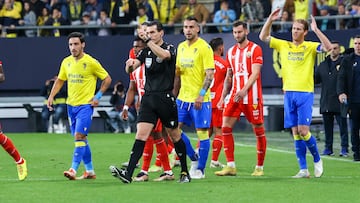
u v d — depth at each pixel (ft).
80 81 112.78
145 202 89.61
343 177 116.16
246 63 116.78
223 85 131.44
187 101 113.50
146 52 104.83
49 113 228.63
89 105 112.98
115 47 232.12
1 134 109.81
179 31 235.61
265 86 227.20
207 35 228.63
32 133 226.17
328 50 112.47
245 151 164.96
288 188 101.81
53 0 238.27
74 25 235.81
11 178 115.55
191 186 103.19
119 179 109.60
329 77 156.15
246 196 94.43
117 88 226.17
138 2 235.61
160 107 103.65
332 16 225.35
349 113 143.84
